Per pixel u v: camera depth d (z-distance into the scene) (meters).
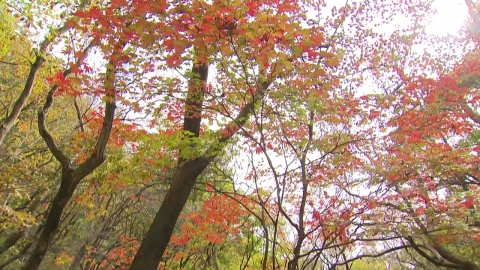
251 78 6.07
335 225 6.65
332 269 8.02
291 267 6.83
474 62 8.41
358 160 7.60
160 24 5.07
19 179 13.32
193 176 7.85
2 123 9.84
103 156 7.67
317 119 7.36
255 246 15.16
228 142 7.56
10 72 14.54
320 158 7.47
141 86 6.58
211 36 5.10
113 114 7.78
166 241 7.55
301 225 7.12
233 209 10.66
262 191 7.93
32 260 7.20
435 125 7.51
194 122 8.22
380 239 6.55
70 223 16.92
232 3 4.68
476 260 9.08
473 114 7.87
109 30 5.39
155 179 10.01
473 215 6.52
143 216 20.53
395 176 7.27
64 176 7.49
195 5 4.77
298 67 5.48
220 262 17.42
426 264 12.34
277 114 6.59
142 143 7.99
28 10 8.65
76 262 15.80
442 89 7.59
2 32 8.94
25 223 11.46
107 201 17.67
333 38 7.91
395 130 7.50
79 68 6.69
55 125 15.25
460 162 7.33
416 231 6.30
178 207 7.69
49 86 11.74
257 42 5.02
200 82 6.61
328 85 6.14
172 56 5.60
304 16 5.92
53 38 9.11
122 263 18.17
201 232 11.68
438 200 6.75
